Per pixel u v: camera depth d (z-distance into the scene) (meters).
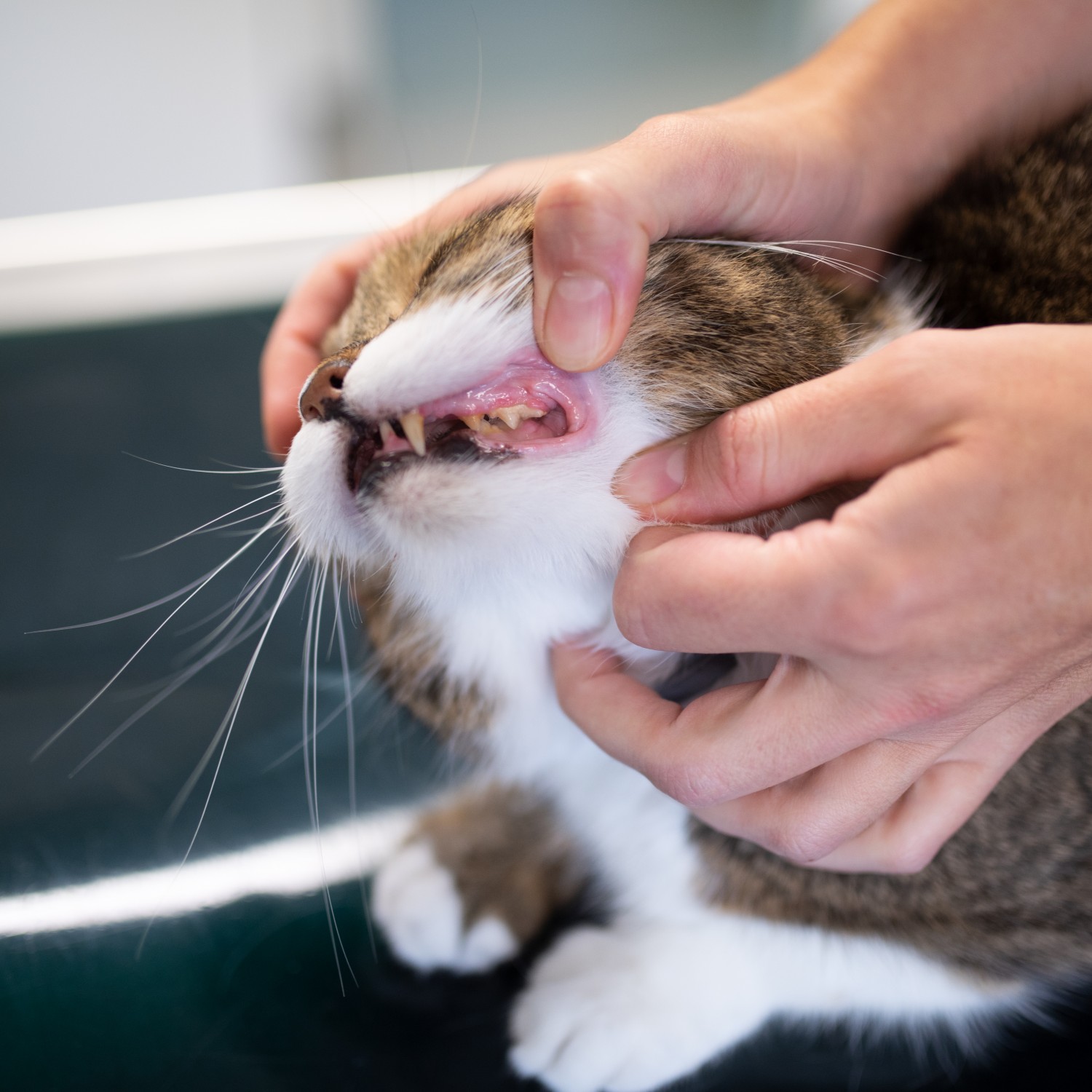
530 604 0.80
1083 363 0.58
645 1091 0.76
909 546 0.56
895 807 0.74
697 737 0.68
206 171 2.76
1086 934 0.86
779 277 0.79
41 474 1.38
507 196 0.91
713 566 0.60
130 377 1.51
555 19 2.74
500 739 0.97
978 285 0.93
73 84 2.59
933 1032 0.85
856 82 0.98
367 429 0.74
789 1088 0.76
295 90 2.71
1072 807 0.83
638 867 0.93
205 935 0.86
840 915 0.86
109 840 0.95
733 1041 0.82
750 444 0.63
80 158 2.68
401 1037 0.78
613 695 0.76
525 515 0.71
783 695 0.65
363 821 1.00
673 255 0.74
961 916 0.85
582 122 2.85
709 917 0.89
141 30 2.56
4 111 2.59
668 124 0.74
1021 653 0.59
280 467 0.97
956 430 0.57
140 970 0.83
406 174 2.28
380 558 0.83
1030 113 1.04
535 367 0.70
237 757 1.05
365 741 1.08
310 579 1.14
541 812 0.99
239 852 0.94
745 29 2.81
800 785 0.71
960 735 0.66
